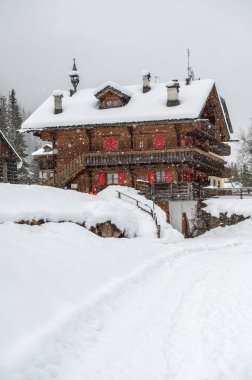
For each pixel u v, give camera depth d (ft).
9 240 41.70
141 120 108.27
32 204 67.00
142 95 120.78
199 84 121.19
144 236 78.13
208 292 39.75
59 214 65.98
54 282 34.19
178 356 24.88
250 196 106.11
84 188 116.06
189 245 72.54
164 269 52.19
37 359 22.72
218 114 134.10
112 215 73.72
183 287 42.11
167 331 29.09
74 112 118.42
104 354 25.40
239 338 27.40
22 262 34.99
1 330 24.18
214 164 127.03
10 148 116.88
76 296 33.47
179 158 105.09
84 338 27.30
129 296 38.19
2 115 249.75
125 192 94.12
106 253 50.49
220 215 97.25
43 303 29.63
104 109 116.98
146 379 22.15
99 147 116.37
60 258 41.22
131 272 46.19
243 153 153.07
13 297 28.32
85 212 70.64
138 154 107.76
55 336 25.75
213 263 56.49
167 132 111.34
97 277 40.27
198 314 32.71
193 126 108.88
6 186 73.31
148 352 25.58
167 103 111.24
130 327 30.09
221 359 24.21
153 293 39.83
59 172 113.60
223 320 31.12
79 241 54.19
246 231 92.73
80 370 23.27
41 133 121.39
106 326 30.27
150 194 99.04
